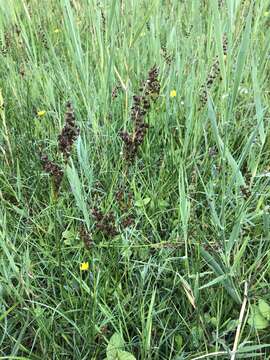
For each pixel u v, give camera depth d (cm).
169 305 155
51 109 224
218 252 155
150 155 208
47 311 156
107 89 200
